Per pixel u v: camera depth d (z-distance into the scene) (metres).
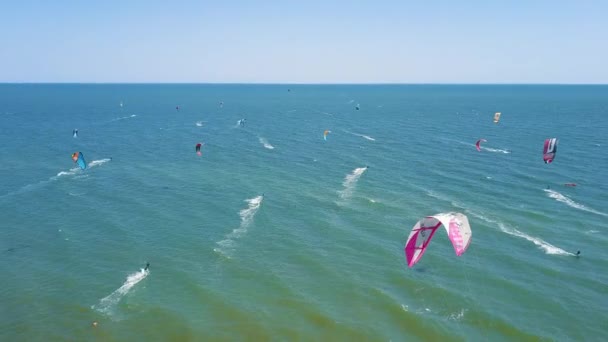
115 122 135.38
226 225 50.25
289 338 31.55
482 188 62.22
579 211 52.88
